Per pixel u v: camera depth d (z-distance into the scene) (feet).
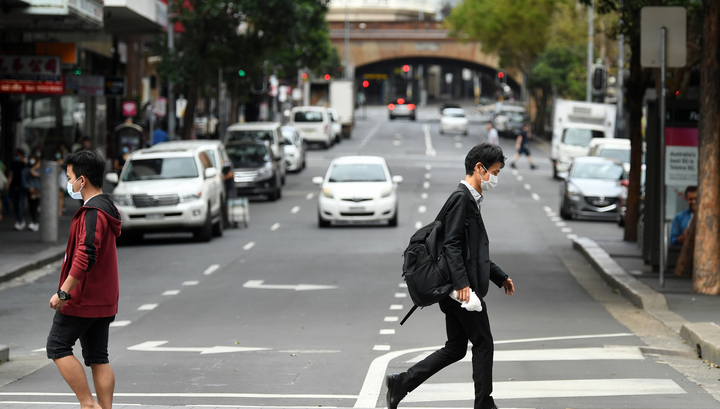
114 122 211.82
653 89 128.36
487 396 31.78
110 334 60.13
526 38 361.71
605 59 266.36
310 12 185.57
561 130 219.20
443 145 314.76
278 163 184.34
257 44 170.71
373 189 126.72
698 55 94.02
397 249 106.42
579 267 94.68
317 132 288.10
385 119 489.67
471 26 385.50
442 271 31.07
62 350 31.63
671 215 84.99
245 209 129.39
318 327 62.08
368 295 76.64
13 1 111.34
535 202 164.96
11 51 125.80
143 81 253.85
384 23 542.98
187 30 172.24
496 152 31.76
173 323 64.44
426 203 158.51
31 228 118.52
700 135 72.08
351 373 45.47
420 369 32.76
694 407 36.99
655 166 84.33
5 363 49.37
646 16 74.18
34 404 36.63
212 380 43.73
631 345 53.67
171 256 101.86
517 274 89.51
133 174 114.93
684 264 81.76
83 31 130.93
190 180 113.60
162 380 43.78
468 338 32.71
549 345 53.83
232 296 76.43
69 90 150.92
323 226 128.57
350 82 349.82
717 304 67.87
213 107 306.35
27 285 82.74
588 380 42.91
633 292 72.84
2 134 145.89
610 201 138.82
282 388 41.68
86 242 31.19
